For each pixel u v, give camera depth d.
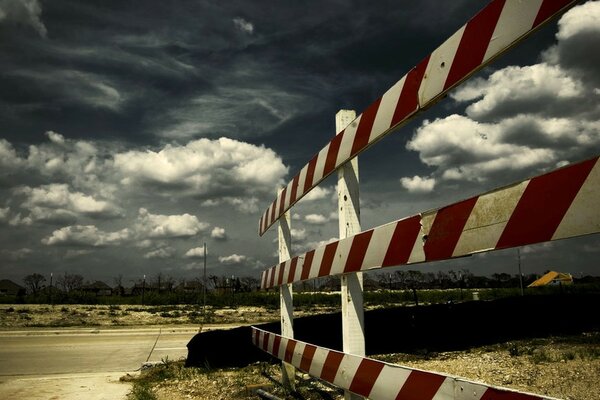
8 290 82.00
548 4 1.56
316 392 5.61
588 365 7.17
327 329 8.81
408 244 2.35
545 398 1.53
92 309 29.53
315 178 3.87
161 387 6.84
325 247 3.54
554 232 1.53
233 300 35.06
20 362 10.61
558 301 12.13
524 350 8.70
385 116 2.64
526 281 42.16
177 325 20.36
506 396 1.69
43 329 18.67
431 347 9.23
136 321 22.05
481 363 7.73
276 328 8.78
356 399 3.12
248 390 5.97
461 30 2.00
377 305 28.59
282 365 5.73
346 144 3.18
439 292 35.03
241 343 8.55
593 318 11.42
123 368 9.76
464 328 9.98
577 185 1.46
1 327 19.44
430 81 2.21
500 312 10.77
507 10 1.74
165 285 47.66
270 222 6.01
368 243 2.79
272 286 5.69
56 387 7.17
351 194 3.29
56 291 42.22
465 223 1.94
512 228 1.70
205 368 8.22
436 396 2.10
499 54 1.78
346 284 3.21
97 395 6.52
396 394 2.42
